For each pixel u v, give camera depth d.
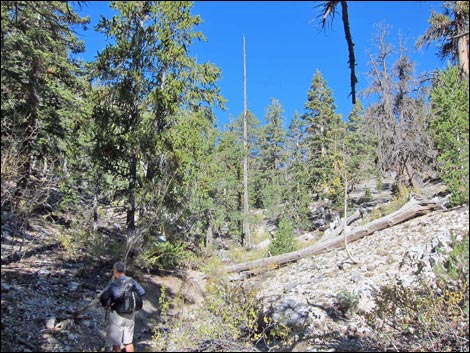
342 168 20.75
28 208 9.27
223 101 14.29
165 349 7.76
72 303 9.02
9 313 7.50
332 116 33.53
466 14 9.48
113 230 17.09
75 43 18.12
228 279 15.94
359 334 8.62
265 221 39.53
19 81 9.59
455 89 10.44
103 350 7.10
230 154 28.11
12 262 10.40
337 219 25.28
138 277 12.61
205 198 19.33
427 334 6.50
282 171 44.62
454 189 10.92
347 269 15.09
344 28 3.91
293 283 14.75
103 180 14.08
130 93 12.80
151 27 13.32
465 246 5.98
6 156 7.57
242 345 8.11
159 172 13.09
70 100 15.18
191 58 13.66
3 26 7.74
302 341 8.33
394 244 15.93
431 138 22.53
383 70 25.17
